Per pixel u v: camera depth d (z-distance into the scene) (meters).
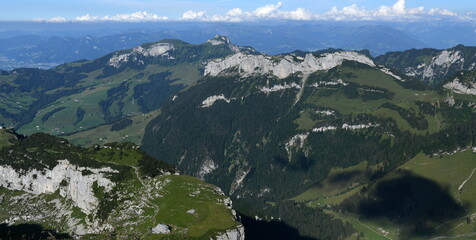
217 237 177.12
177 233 181.12
